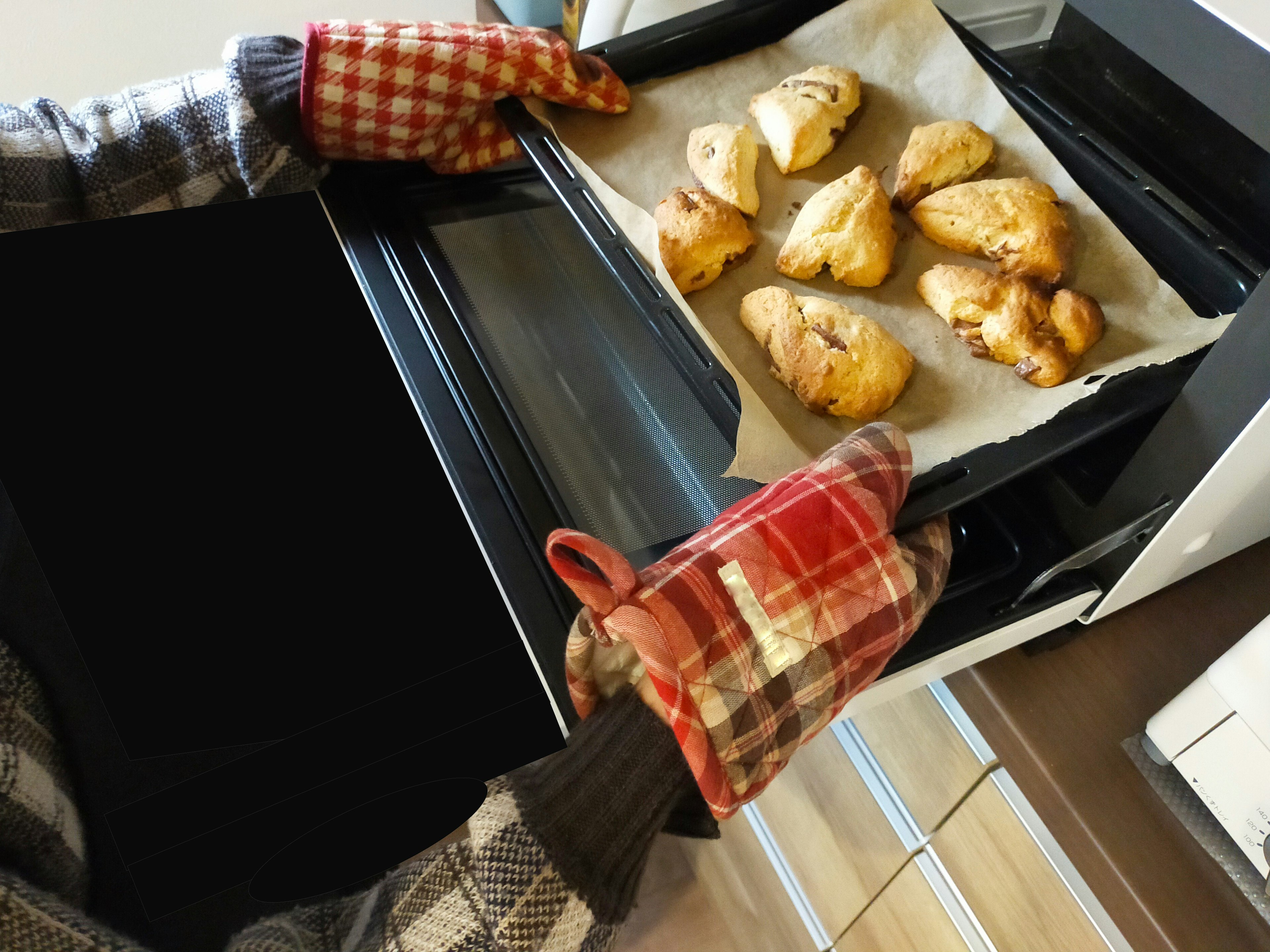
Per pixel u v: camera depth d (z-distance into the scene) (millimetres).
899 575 469
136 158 784
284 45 799
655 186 772
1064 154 738
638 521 628
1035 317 640
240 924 458
